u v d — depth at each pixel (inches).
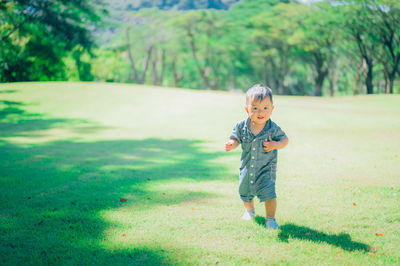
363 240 112.1
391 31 1462.8
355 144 299.9
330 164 227.0
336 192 164.9
